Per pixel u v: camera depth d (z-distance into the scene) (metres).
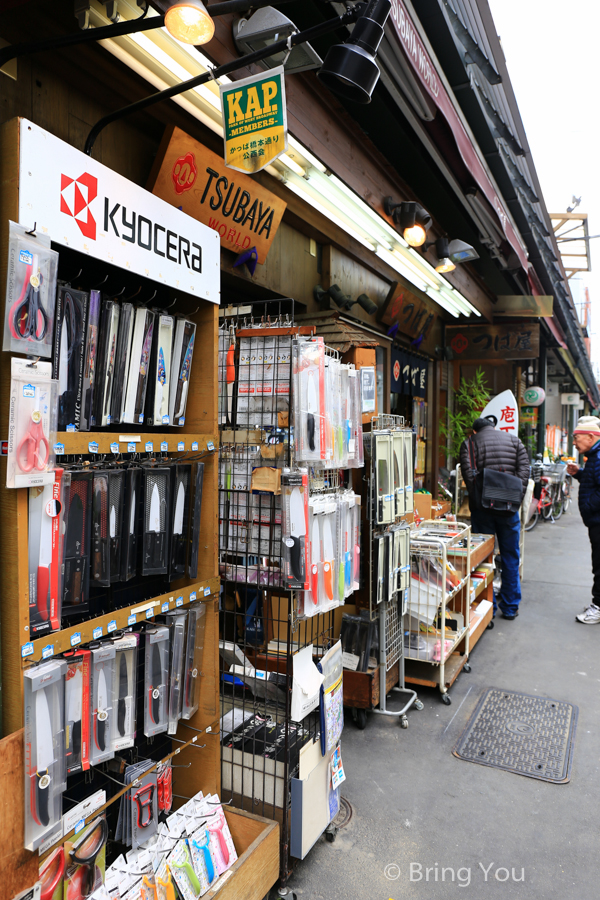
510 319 8.55
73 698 1.55
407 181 4.98
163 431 2.19
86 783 1.90
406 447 3.58
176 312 2.18
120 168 2.59
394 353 5.99
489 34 3.78
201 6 1.59
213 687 2.12
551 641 4.97
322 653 2.66
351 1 2.11
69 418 1.54
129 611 1.68
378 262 5.48
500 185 5.31
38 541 1.40
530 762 3.10
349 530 2.62
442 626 3.73
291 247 4.21
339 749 2.55
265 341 2.43
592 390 24.53
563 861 2.38
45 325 1.39
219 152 3.11
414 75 2.82
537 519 11.91
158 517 1.87
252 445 2.44
